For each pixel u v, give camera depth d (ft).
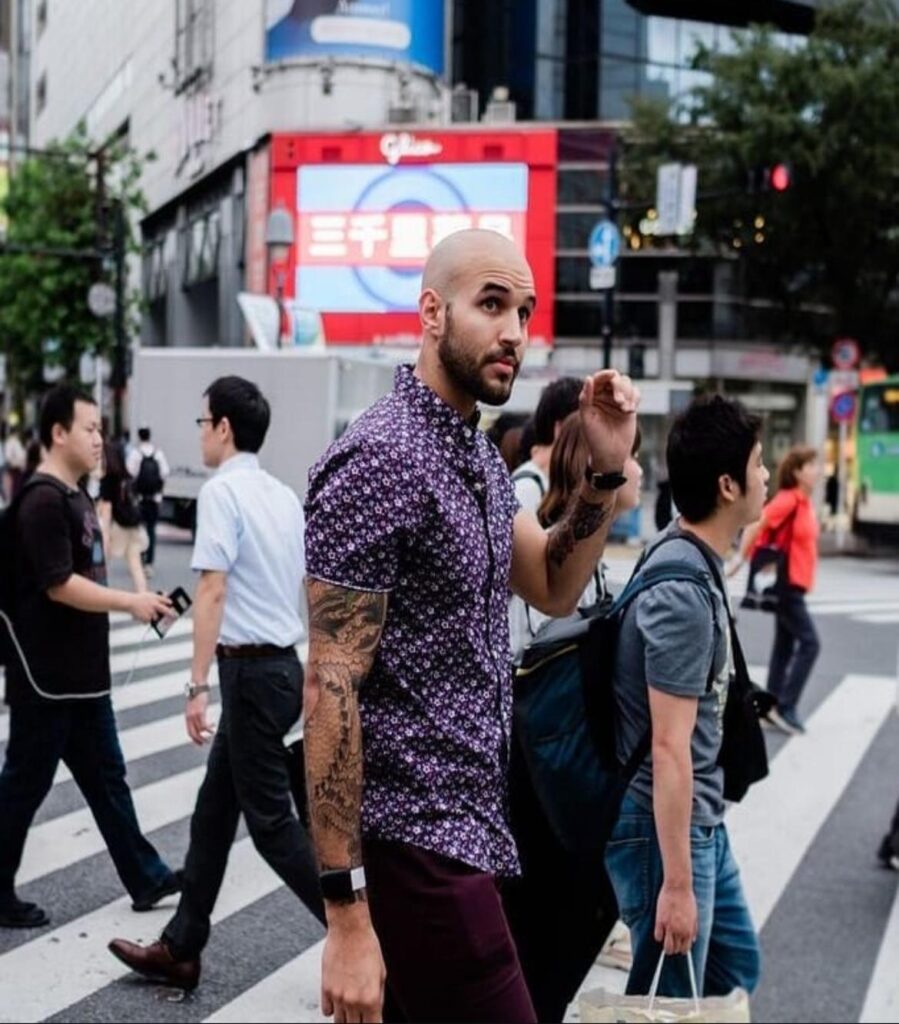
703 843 8.97
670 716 8.50
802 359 89.04
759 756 9.32
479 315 6.57
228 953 13.20
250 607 12.16
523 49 91.09
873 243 76.69
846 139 72.49
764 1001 12.52
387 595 6.43
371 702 6.56
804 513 24.71
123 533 21.65
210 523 12.15
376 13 41.83
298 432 47.88
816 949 13.89
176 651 28.19
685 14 84.69
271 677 12.00
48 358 49.01
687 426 9.09
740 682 9.30
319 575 6.39
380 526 6.34
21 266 46.73
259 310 48.80
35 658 12.95
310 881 11.94
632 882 8.98
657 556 8.90
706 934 8.95
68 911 13.70
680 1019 6.56
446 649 6.56
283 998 12.09
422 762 6.55
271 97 41.57
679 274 84.07
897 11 75.00
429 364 6.82
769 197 74.02
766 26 76.18
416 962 6.53
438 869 6.51
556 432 13.07
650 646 8.54
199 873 12.10
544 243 82.33
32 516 12.96
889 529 71.36
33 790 13.14
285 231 55.98
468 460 6.71
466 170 80.53
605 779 8.86
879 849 16.85
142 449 40.50
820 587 53.42
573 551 7.71
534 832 9.04
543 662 9.00
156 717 22.47
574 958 9.10
